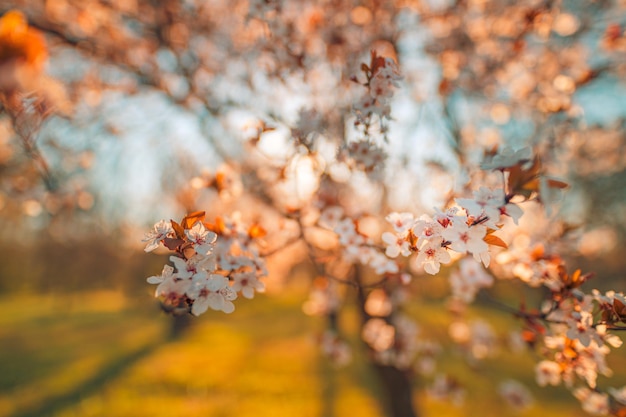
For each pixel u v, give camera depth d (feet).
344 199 10.12
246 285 5.51
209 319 55.26
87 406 25.82
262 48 8.83
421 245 4.39
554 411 25.23
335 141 9.02
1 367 34.94
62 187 13.14
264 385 29.32
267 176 9.96
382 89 6.09
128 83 12.03
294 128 7.13
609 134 16.56
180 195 8.14
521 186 4.19
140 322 54.49
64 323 56.85
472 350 15.46
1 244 80.74
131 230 37.88
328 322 24.93
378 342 14.16
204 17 11.25
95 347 42.04
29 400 27.27
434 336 27.30
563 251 8.66
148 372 32.45
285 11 8.50
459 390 15.14
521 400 15.72
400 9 10.43
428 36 12.09
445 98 12.01
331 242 8.57
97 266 54.34
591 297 5.49
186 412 24.72
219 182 7.41
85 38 10.74
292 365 33.63
